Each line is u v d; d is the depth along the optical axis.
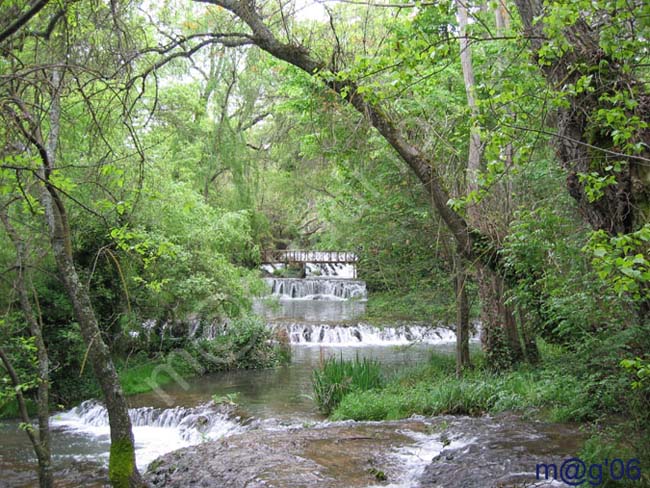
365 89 8.38
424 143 12.76
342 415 12.12
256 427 12.29
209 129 28.72
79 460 11.69
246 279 20.22
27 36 6.42
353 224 15.13
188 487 8.13
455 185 12.55
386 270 15.02
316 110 13.94
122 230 6.98
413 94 13.58
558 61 7.12
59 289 15.62
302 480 7.94
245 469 8.43
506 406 11.01
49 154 6.69
